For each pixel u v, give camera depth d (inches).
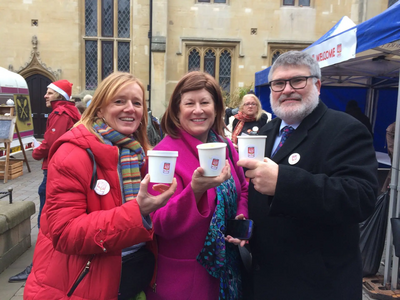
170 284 56.7
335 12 494.6
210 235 55.4
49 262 50.4
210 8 491.5
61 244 46.4
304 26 497.0
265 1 491.5
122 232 45.5
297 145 58.2
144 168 62.3
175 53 496.4
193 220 49.9
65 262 49.6
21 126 370.9
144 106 63.4
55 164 48.4
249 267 64.6
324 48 151.7
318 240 55.1
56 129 123.7
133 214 46.0
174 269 56.8
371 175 50.4
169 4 486.9
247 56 499.8
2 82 337.7
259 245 60.3
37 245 52.9
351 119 56.2
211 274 56.2
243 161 49.3
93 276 48.9
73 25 480.7
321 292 54.6
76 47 484.4
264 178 48.4
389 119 273.0
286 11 493.4
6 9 468.4
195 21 492.1
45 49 479.5
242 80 503.5
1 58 474.6
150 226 48.1
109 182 51.6
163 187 48.1
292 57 59.9
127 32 510.9
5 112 284.0
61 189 47.4
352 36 126.9
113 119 57.5
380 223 117.8
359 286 56.6
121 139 56.9
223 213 58.3
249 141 49.6
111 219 45.8
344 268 55.6
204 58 505.0
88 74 510.3
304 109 57.9
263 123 188.2
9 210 131.2
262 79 282.4
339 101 278.1
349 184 48.8
